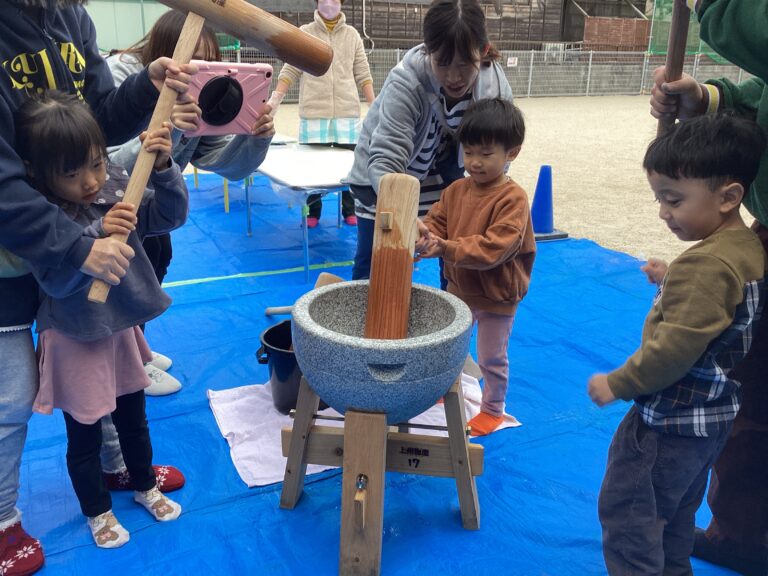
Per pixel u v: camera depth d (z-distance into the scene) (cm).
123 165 238
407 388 169
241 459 246
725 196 143
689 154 140
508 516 219
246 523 215
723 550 194
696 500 173
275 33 180
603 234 553
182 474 234
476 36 223
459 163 290
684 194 145
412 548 205
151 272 195
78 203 176
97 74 204
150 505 216
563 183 756
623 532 165
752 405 178
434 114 264
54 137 160
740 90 180
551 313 386
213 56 241
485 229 234
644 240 536
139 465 213
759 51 143
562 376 314
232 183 698
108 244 160
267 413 276
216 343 346
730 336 145
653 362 143
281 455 249
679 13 170
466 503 210
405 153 257
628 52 2234
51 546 203
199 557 200
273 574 195
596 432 268
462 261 225
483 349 258
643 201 673
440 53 228
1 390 181
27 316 184
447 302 195
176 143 217
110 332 183
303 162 500
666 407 153
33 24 173
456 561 200
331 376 170
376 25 2170
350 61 568
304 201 417
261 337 275
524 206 232
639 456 160
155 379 296
